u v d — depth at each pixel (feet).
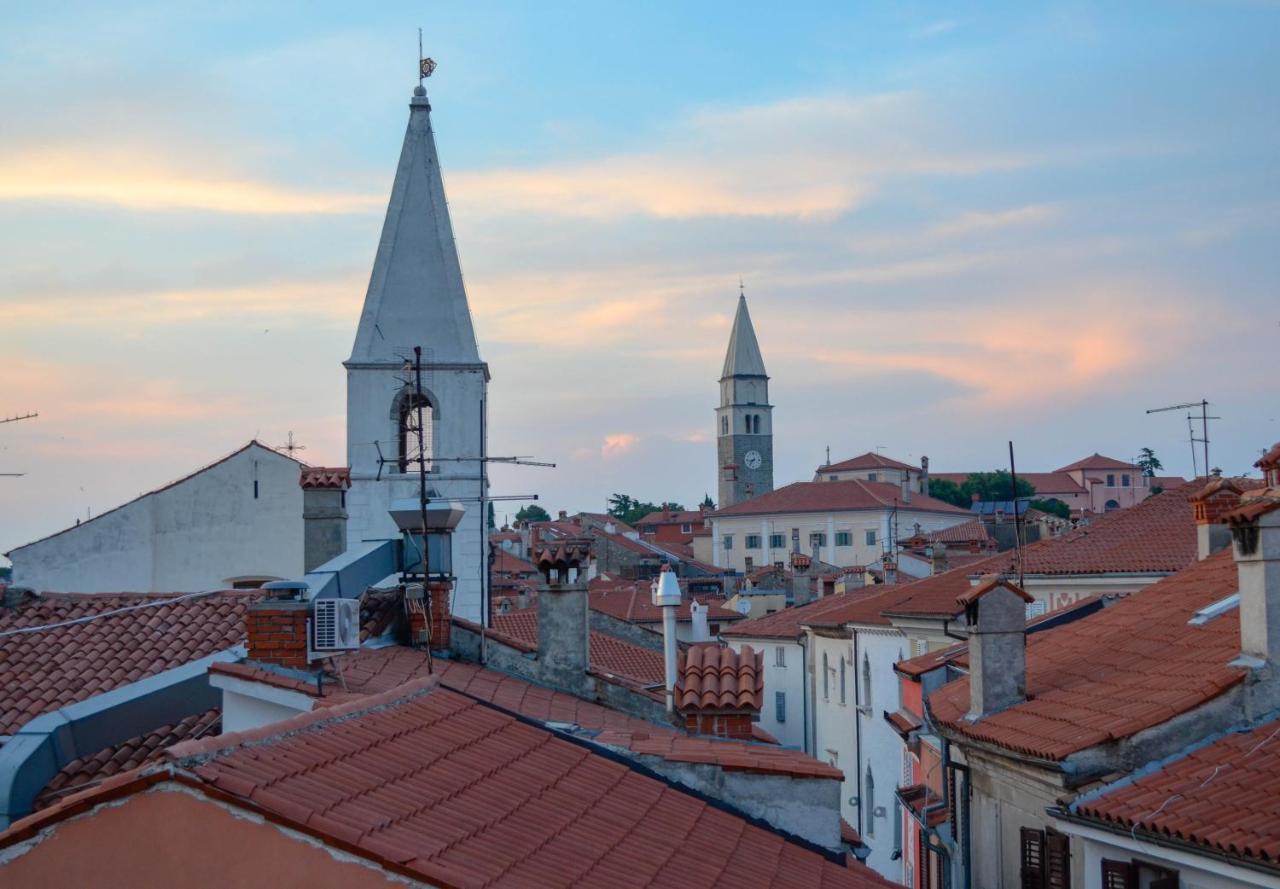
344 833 30.66
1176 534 125.08
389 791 36.58
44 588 131.03
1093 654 76.64
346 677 54.90
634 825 44.01
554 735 50.37
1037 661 81.66
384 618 72.02
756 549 637.30
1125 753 59.06
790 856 48.65
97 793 30.22
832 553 619.67
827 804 52.26
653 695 74.18
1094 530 133.08
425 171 155.74
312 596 60.90
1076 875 61.72
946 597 143.33
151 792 30.35
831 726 199.21
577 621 74.79
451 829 35.76
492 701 60.70
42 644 68.39
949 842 86.22
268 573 132.57
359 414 151.23
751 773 51.90
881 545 575.38
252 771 32.89
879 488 626.64
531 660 74.59
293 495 133.69
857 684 178.81
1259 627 59.31
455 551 149.18
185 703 52.16
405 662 66.74
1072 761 59.31
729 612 276.00
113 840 30.22
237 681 47.34
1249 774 53.83
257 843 30.27
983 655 75.00
